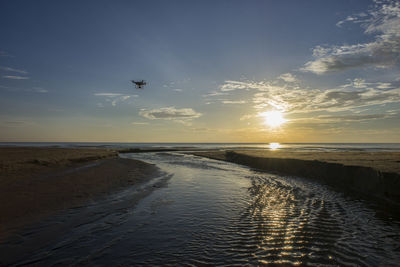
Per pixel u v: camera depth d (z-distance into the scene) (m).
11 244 6.23
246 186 15.02
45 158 23.08
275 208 10.03
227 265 5.33
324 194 12.73
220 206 10.32
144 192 12.95
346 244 6.46
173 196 12.17
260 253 5.91
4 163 17.98
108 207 9.86
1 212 8.45
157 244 6.43
